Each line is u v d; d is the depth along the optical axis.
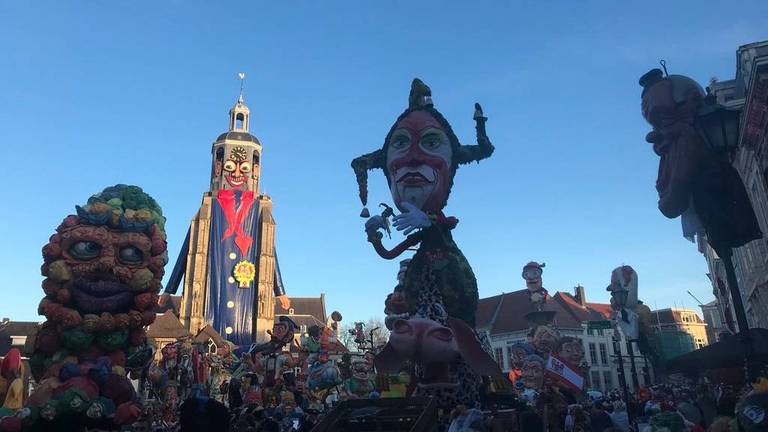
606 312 79.75
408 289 17.62
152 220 14.25
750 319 37.50
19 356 12.24
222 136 77.94
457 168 19.69
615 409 18.81
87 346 13.05
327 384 27.89
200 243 70.31
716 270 51.50
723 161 8.50
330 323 82.25
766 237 24.14
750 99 20.27
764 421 6.26
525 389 29.78
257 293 69.81
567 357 35.78
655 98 12.92
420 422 8.87
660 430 8.30
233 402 23.92
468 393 16.00
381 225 18.39
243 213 71.88
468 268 17.70
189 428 5.50
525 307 69.12
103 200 14.16
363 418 9.73
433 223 17.72
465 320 17.11
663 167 12.84
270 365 29.69
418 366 16.61
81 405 10.27
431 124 19.22
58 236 13.47
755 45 20.16
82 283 13.14
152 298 13.80
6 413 10.23
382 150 20.14
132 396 11.52
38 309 13.11
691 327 85.44
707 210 8.59
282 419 17.36
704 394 15.95
